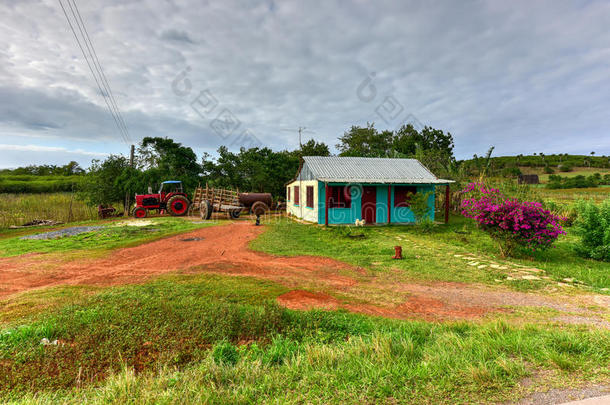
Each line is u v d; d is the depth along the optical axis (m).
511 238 8.83
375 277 7.29
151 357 3.63
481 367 2.82
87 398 2.74
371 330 4.35
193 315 4.64
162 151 27.81
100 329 4.17
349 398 2.50
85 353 3.66
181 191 21.11
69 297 5.72
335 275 7.44
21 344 3.78
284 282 6.85
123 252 9.80
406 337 3.88
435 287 6.54
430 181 16.20
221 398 2.52
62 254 9.55
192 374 2.97
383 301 5.74
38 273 7.54
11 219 16.73
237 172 28.17
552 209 16.12
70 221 18.41
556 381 2.64
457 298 5.87
